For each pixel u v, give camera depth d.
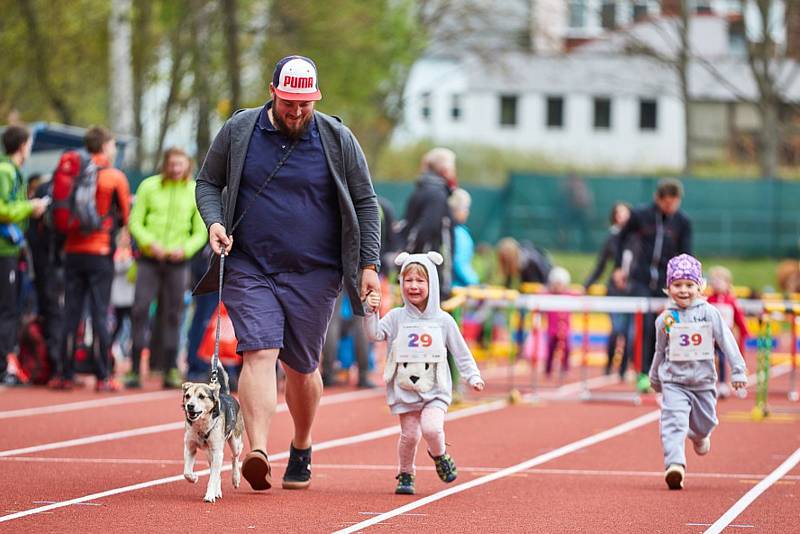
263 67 82.12
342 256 22.03
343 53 86.25
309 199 21.98
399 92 117.94
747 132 163.62
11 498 21.67
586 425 35.09
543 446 30.56
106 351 39.78
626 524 20.52
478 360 58.28
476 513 21.25
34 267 40.16
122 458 26.81
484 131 177.88
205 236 39.41
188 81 81.12
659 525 20.47
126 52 72.44
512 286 60.69
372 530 19.45
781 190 98.50
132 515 20.11
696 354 25.31
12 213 37.53
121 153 52.75
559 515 21.25
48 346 40.75
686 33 115.50
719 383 44.41
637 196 96.94
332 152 22.03
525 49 128.12
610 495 23.48
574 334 73.56
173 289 39.56
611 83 161.12
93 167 38.06
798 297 52.22
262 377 21.58
